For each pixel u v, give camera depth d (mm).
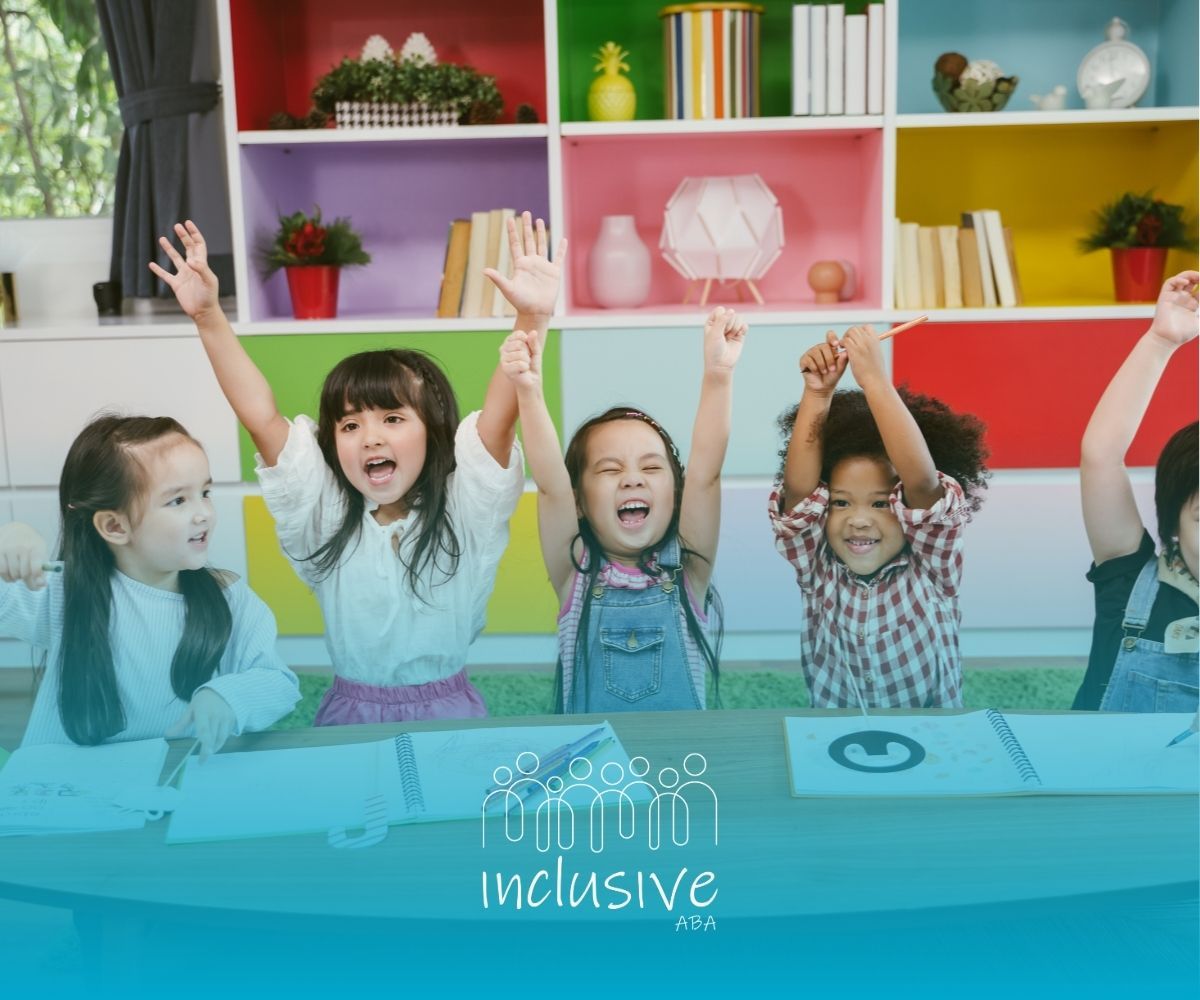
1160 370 2398
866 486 2271
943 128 2662
